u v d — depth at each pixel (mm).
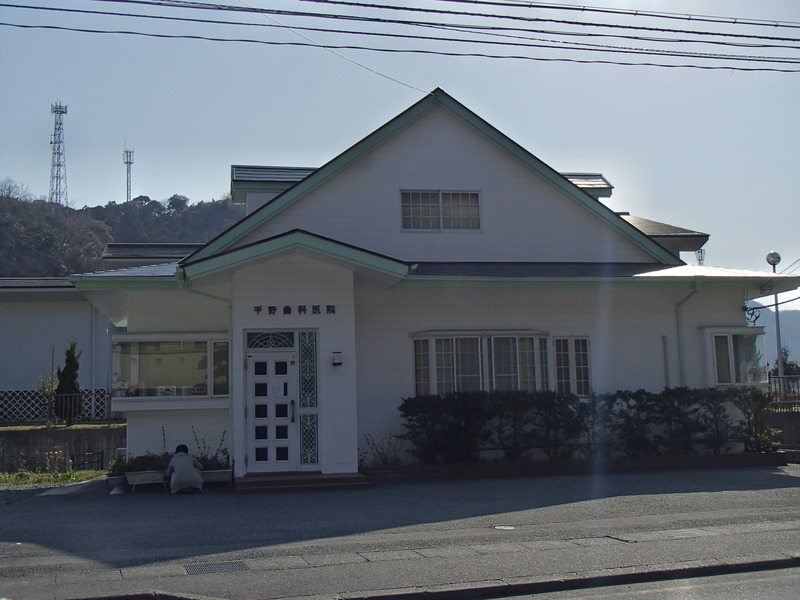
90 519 11852
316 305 16000
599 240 20312
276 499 13766
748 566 9094
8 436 22234
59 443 22516
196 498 13938
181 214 100938
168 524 11430
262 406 15859
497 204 19812
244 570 8812
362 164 19141
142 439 16422
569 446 17625
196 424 16562
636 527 11086
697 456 17703
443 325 18156
